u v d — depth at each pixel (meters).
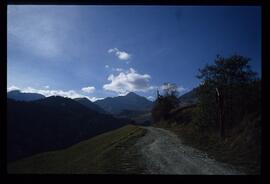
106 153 32.50
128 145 38.31
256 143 21.45
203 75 36.53
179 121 79.50
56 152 51.00
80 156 42.12
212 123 36.34
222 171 16.91
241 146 23.44
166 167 19.88
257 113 25.84
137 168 20.30
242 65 33.94
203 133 38.06
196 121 39.09
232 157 21.41
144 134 58.91
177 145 34.12
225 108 32.62
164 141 40.72
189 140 37.75
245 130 24.77
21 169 35.84
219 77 34.66
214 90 35.28
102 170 20.91
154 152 28.78
